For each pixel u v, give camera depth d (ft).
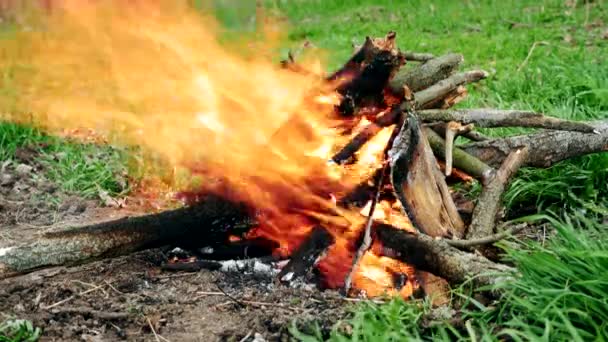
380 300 14.03
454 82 16.29
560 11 43.75
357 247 15.20
